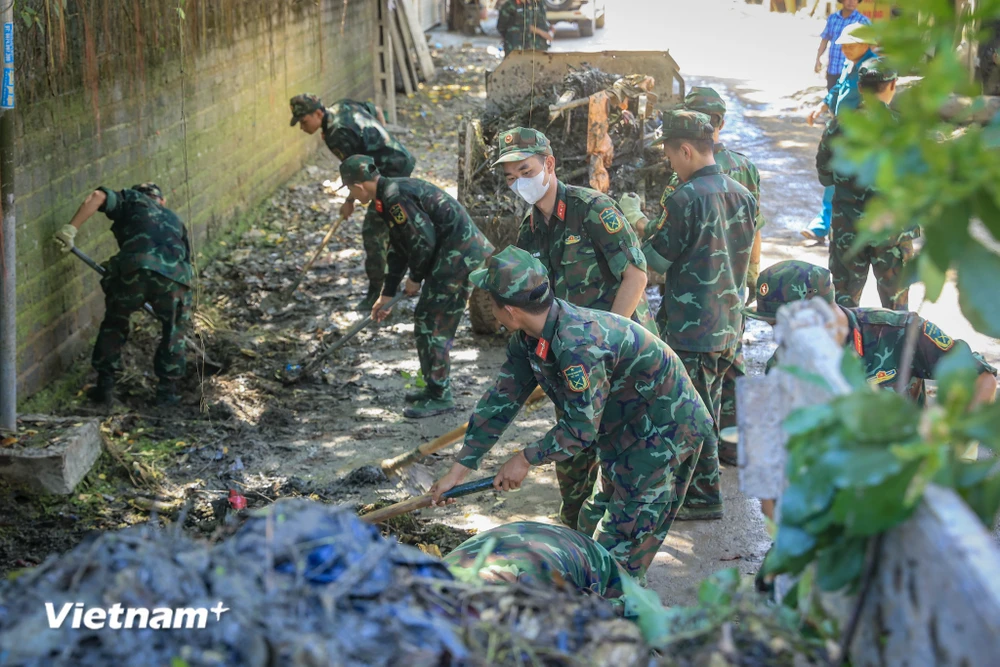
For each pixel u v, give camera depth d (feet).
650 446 12.27
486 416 12.35
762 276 13.42
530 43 46.88
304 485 16.74
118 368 19.67
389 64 44.65
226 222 29.96
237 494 15.69
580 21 65.62
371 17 45.32
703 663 5.28
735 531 15.66
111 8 22.02
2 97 15.52
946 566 4.04
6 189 15.98
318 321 24.38
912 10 4.30
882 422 4.44
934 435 4.19
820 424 4.71
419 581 5.64
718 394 16.20
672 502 12.89
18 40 18.29
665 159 25.50
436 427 19.33
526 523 9.67
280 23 33.91
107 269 19.29
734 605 5.67
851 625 4.77
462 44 60.08
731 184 15.64
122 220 19.61
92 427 16.87
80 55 20.76
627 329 11.87
